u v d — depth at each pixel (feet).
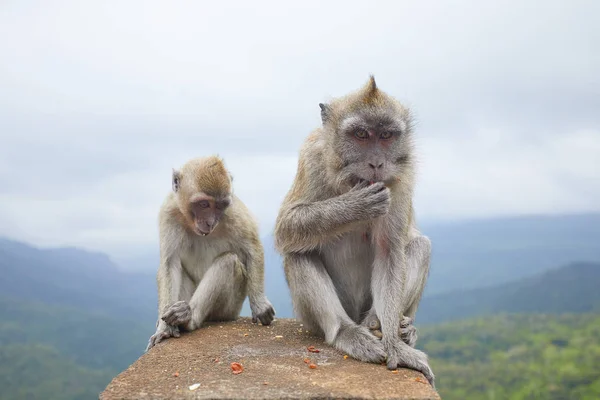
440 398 2.12
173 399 2.12
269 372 2.39
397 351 2.50
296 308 2.91
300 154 2.87
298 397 2.12
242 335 3.06
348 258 2.93
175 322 3.05
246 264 3.53
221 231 3.51
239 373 2.38
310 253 2.86
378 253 2.78
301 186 2.80
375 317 2.80
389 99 2.69
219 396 2.13
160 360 2.57
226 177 3.45
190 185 3.39
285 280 3.00
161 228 3.48
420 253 2.88
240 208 3.56
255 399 2.11
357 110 2.64
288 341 2.89
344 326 2.68
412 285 2.82
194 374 2.37
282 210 2.82
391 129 2.63
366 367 2.46
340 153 2.66
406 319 2.73
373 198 2.56
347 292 2.97
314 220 2.65
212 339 2.97
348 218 2.59
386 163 2.63
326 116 2.76
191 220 3.41
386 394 2.15
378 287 2.74
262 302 3.41
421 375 2.38
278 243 2.83
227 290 3.37
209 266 3.52
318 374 2.37
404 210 2.72
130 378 2.33
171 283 3.41
